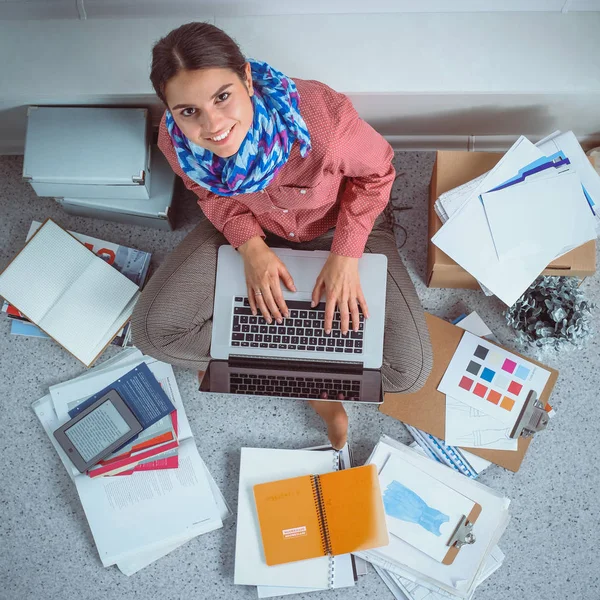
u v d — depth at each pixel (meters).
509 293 1.42
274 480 1.57
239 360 1.43
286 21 1.42
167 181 1.58
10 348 1.68
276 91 1.00
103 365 1.65
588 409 1.62
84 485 1.60
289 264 1.43
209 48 0.83
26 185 1.74
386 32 1.40
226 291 1.44
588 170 1.44
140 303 1.45
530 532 1.59
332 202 1.33
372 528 1.52
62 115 1.47
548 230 1.41
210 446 1.64
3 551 1.62
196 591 1.59
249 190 1.11
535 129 1.63
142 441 1.59
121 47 1.41
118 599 1.60
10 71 1.41
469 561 1.52
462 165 1.47
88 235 1.72
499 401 1.58
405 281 1.45
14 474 1.64
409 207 1.71
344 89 1.40
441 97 1.43
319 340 1.41
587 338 1.58
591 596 1.57
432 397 1.59
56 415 1.63
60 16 1.42
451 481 1.55
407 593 1.54
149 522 1.59
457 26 1.40
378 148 1.20
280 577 1.55
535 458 1.61
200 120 0.92
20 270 1.62
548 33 1.39
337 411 1.51
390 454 1.56
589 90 1.38
